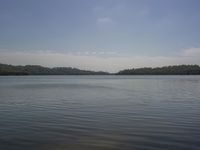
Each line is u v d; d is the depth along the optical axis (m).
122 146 11.80
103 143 12.33
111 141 12.63
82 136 13.55
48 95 39.06
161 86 66.50
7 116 19.72
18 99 32.81
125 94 41.09
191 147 11.52
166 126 16.08
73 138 13.16
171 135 13.72
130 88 58.94
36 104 27.67
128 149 11.37
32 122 17.36
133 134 14.01
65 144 12.15
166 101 30.39
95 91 48.66
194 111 22.30
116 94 41.16
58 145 11.99
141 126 16.11
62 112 21.86
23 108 24.48
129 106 25.84
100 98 34.41
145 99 32.88
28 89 55.19
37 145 11.94
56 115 20.27
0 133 14.10
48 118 18.88
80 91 48.62
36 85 75.44
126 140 12.78
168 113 21.25
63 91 48.72
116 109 23.67
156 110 23.00
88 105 26.77
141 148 11.48
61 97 35.75
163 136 13.52
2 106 25.97
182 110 22.95
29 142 12.40
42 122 17.36
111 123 17.11
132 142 12.41
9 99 32.81
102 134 14.03
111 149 11.41
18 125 16.33
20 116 19.75
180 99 32.59
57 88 59.56
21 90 51.62
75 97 35.81
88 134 14.00
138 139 12.96
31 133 14.16
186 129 15.21
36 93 43.28
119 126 16.11
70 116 19.83
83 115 20.30
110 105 26.75
